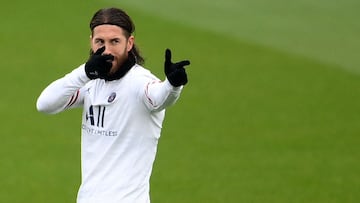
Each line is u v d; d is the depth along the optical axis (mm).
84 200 23656
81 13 78062
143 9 78750
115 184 23266
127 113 23234
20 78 62250
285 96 58500
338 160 47344
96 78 23016
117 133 23375
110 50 23016
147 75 23438
